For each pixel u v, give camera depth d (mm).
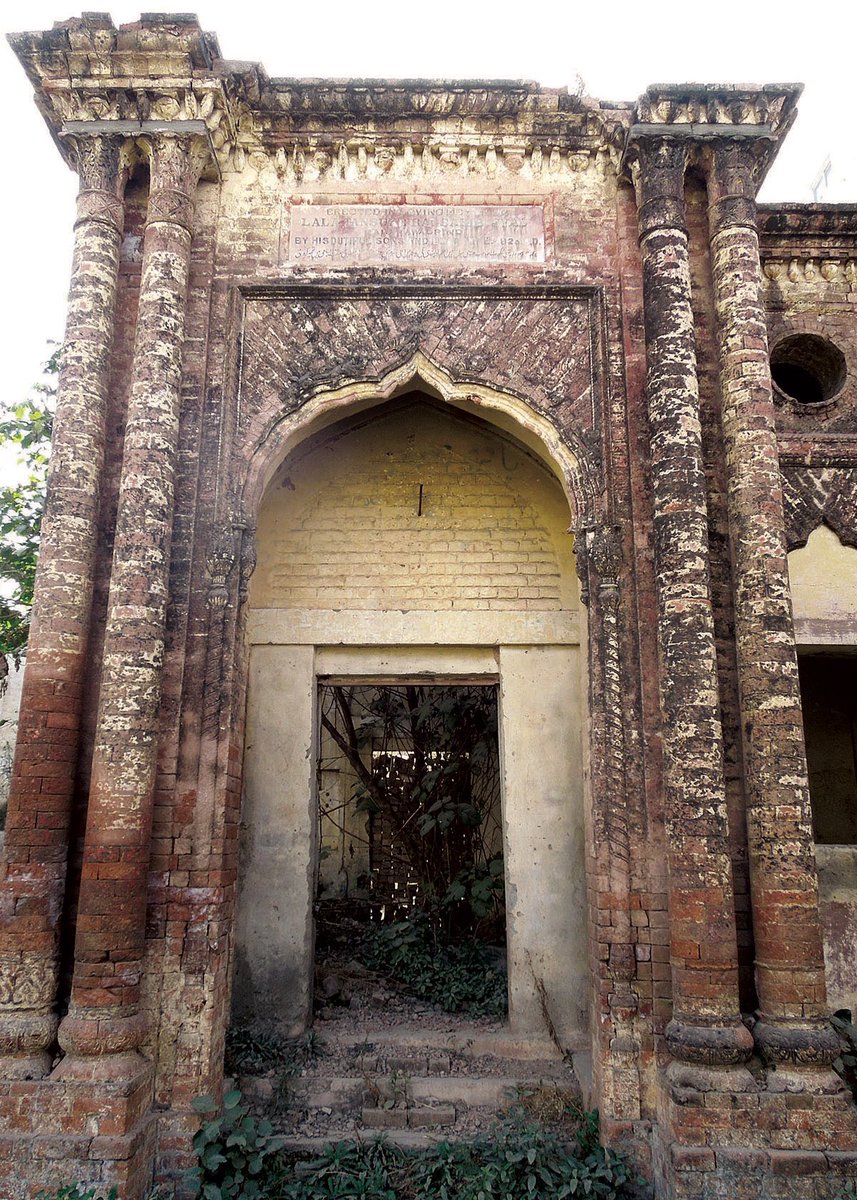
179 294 7203
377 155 7965
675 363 7023
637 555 7074
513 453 9117
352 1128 6770
